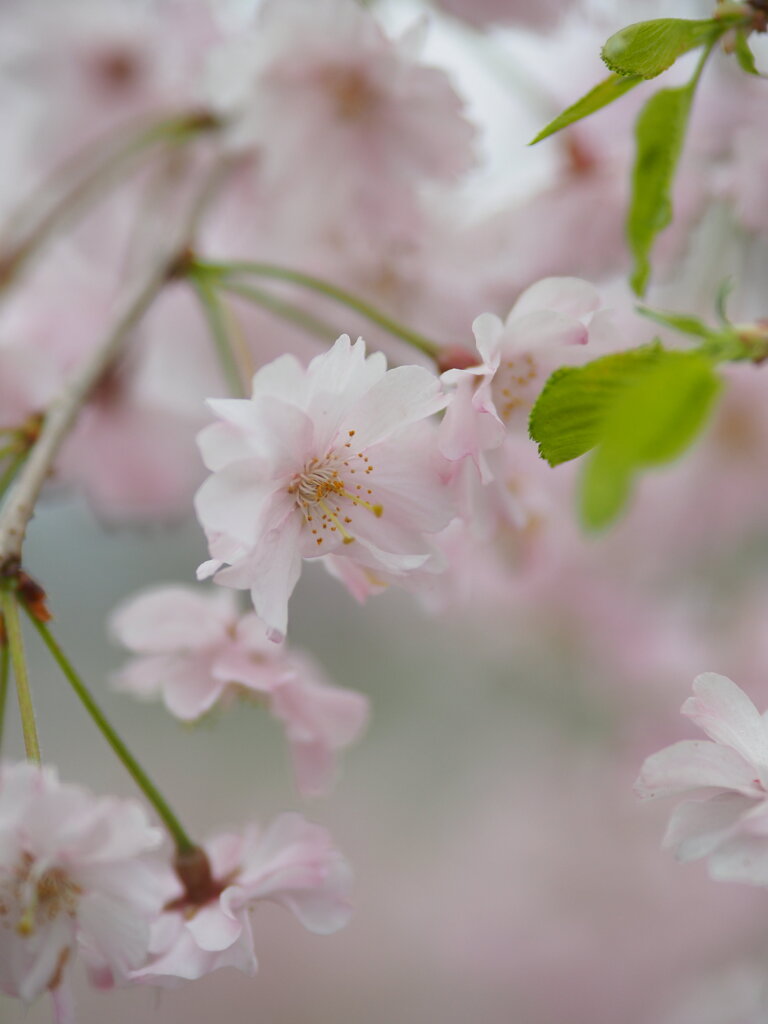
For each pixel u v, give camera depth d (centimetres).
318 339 52
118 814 37
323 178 48
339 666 88
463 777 86
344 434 38
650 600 71
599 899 77
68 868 38
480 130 47
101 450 53
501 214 49
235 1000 83
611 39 37
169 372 53
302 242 50
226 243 51
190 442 54
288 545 38
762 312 50
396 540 38
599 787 77
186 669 42
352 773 89
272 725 90
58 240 52
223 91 47
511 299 49
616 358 36
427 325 50
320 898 39
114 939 38
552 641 73
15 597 38
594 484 36
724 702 37
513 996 78
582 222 49
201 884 39
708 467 63
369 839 86
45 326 51
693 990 74
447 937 80
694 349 36
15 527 39
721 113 47
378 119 47
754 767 37
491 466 39
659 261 47
